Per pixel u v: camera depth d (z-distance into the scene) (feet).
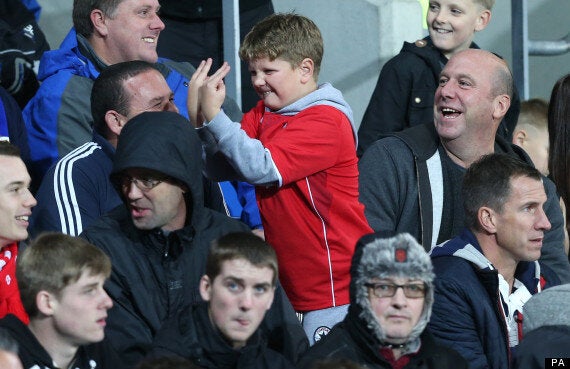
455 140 58.90
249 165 51.34
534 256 53.83
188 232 49.26
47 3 85.30
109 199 55.26
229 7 68.18
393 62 69.46
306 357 45.98
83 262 44.24
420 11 82.33
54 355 44.60
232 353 45.39
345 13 82.38
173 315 48.24
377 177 58.29
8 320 44.32
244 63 73.67
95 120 56.34
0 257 50.44
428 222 58.08
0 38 68.69
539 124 74.69
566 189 65.62
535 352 46.78
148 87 55.93
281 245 53.88
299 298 54.03
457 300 51.70
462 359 47.34
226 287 45.14
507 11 95.25
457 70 59.00
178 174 48.26
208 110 51.47
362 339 46.19
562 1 96.68
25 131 61.72
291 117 54.03
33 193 62.18
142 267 48.70
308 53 54.24
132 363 47.67
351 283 46.68
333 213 53.78
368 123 69.26
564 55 97.50
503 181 53.42
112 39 63.10
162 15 73.31
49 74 63.00
